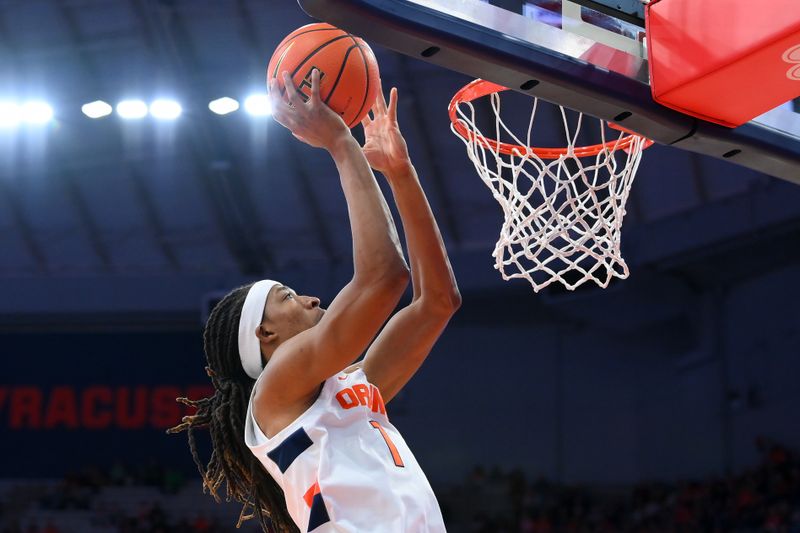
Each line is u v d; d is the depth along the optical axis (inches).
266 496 85.4
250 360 85.0
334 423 80.0
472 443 623.8
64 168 575.8
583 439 613.9
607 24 95.4
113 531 586.9
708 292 591.2
